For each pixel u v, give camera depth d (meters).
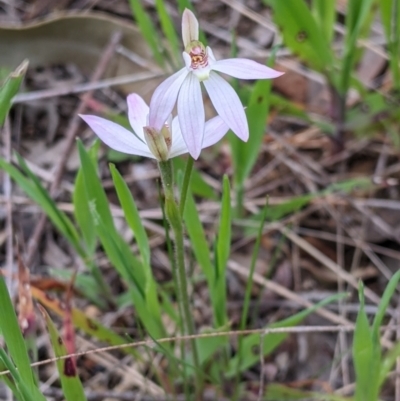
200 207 0.25
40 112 0.27
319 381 0.19
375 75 0.28
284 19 0.21
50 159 0.26
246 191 0.25
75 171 0.25
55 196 0.24
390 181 0.24
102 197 0.16
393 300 0.22
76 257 0.23
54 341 0.14
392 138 0.25
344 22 0.30
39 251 0.23
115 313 0.21
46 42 0.26
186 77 0.11
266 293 0.22
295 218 0.24
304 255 0.23
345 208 0.24
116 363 0.20
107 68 0.27
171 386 0.19
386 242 0.23
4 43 0.26
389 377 0.20
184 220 0.16
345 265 0.23
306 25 0.21
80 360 0.21
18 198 0.24
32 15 0.30
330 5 0.22
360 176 0.25
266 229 0.24
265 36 0.30
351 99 0.28
